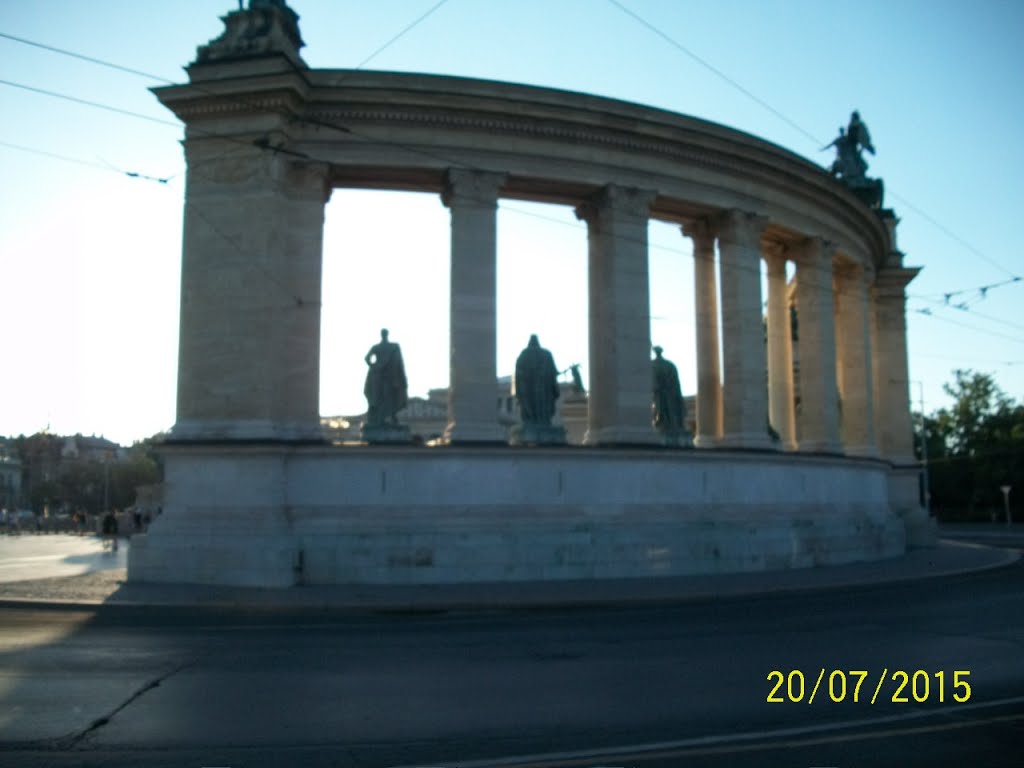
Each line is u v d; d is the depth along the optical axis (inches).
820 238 1280.8
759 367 1151.6
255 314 927.7
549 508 970.1
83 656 504.1
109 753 314.7
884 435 1603.1
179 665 477.4
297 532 900.0
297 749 319.3
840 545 1171.3
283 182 966.4
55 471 5177.2
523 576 934.4
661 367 1150.3
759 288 1174.3
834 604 763.4
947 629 597.9
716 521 1048.8
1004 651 508.7
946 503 3294.8
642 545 983.6
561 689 416.5
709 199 1139.9
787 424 1339.8
